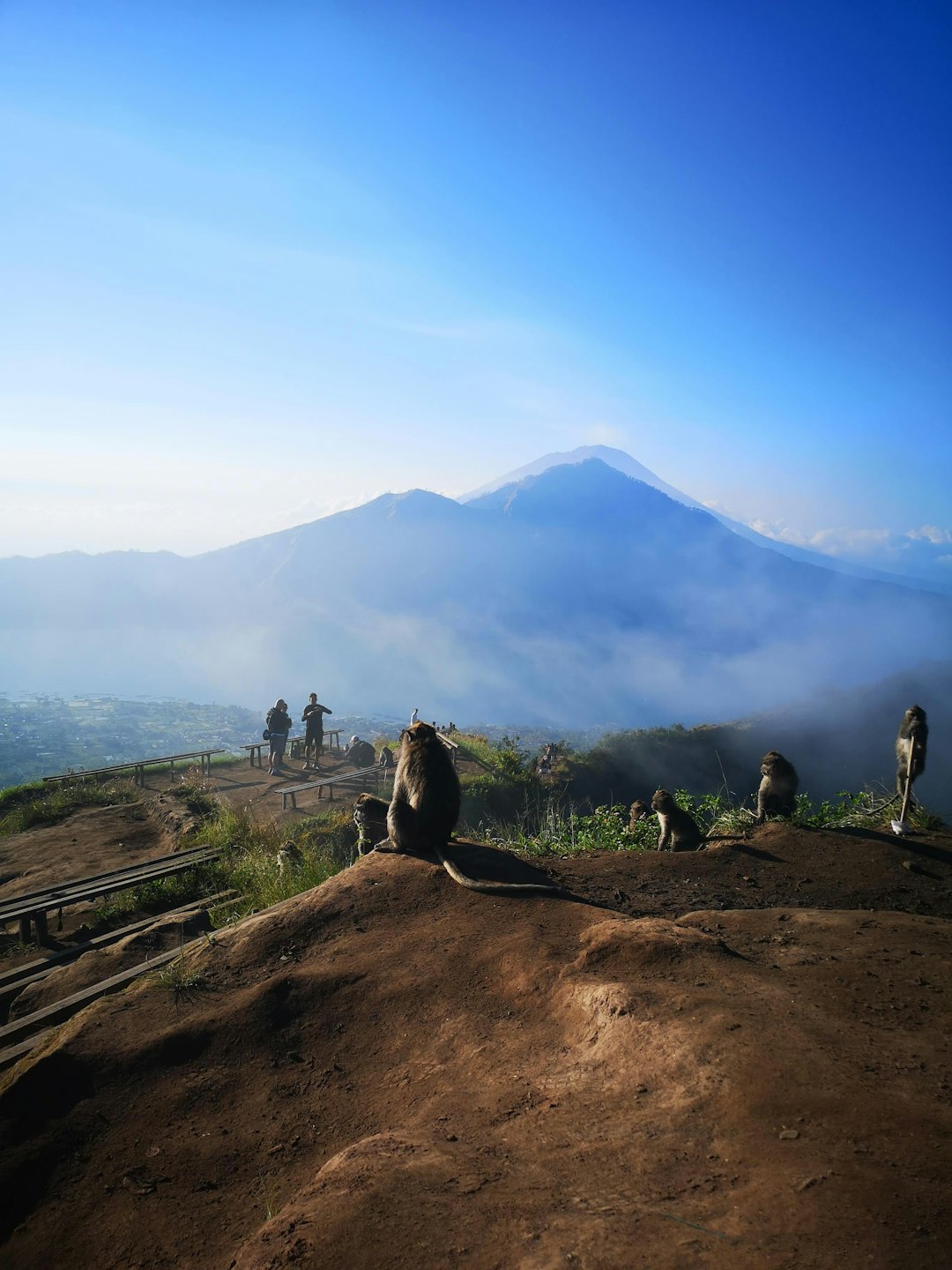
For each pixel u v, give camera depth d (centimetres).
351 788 1989
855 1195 217
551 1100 319
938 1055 311
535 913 519
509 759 2439
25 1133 372
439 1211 242
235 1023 438
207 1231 307
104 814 1537
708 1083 294
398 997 442
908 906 595
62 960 773
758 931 491
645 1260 204
